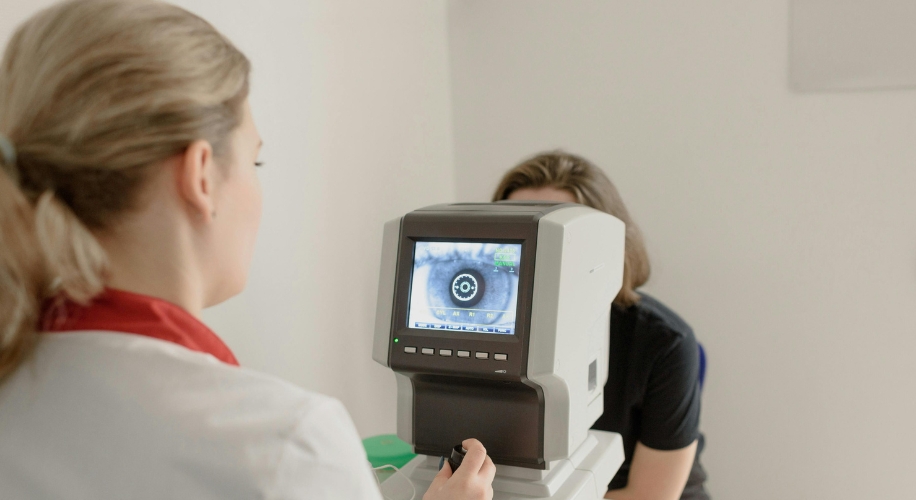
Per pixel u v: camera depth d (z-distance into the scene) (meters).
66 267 0.42
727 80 1.75
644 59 1.83
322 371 1.53
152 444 0.41
